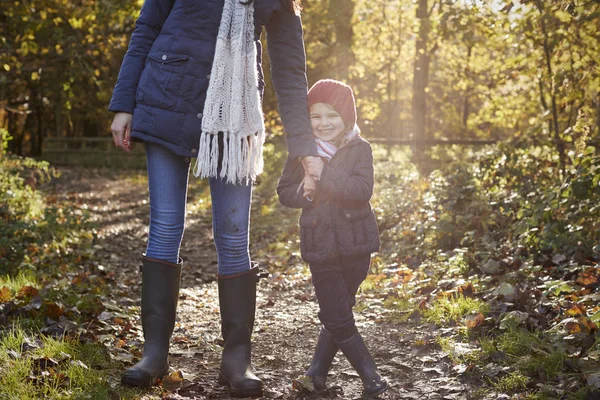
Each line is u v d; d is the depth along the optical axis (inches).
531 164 309.3
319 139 119.0
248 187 126.1
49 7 517.3
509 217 260.5
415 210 310.5
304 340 160.6
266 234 393.1
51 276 255.4
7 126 1547.7
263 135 122.6
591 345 134.7
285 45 121.0
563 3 245.4
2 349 130.6
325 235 113.6
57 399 110.0
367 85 859.4
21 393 110.4
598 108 302.2
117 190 740.0
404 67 818.8
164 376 122.9
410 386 124.7
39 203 408.8
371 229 116.4
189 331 171.5
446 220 252.7
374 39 776.3
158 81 118.6
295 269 271.6
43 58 564.7
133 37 124.0
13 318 164.1
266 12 120.2
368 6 739.4
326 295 115.3
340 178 112.5
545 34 288.5
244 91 119.8
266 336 165.5
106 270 289.1
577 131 254.4
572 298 164.1
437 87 1187.9
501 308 162.2
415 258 248.7
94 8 528.7
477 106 1229.7
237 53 117.5
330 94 117.7
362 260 116.9
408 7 728.3
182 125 118.8
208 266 319.9
